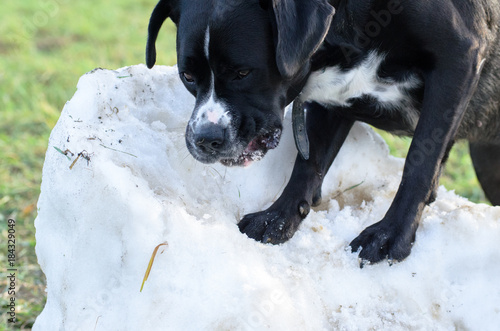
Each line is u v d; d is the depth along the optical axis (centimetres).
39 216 122
